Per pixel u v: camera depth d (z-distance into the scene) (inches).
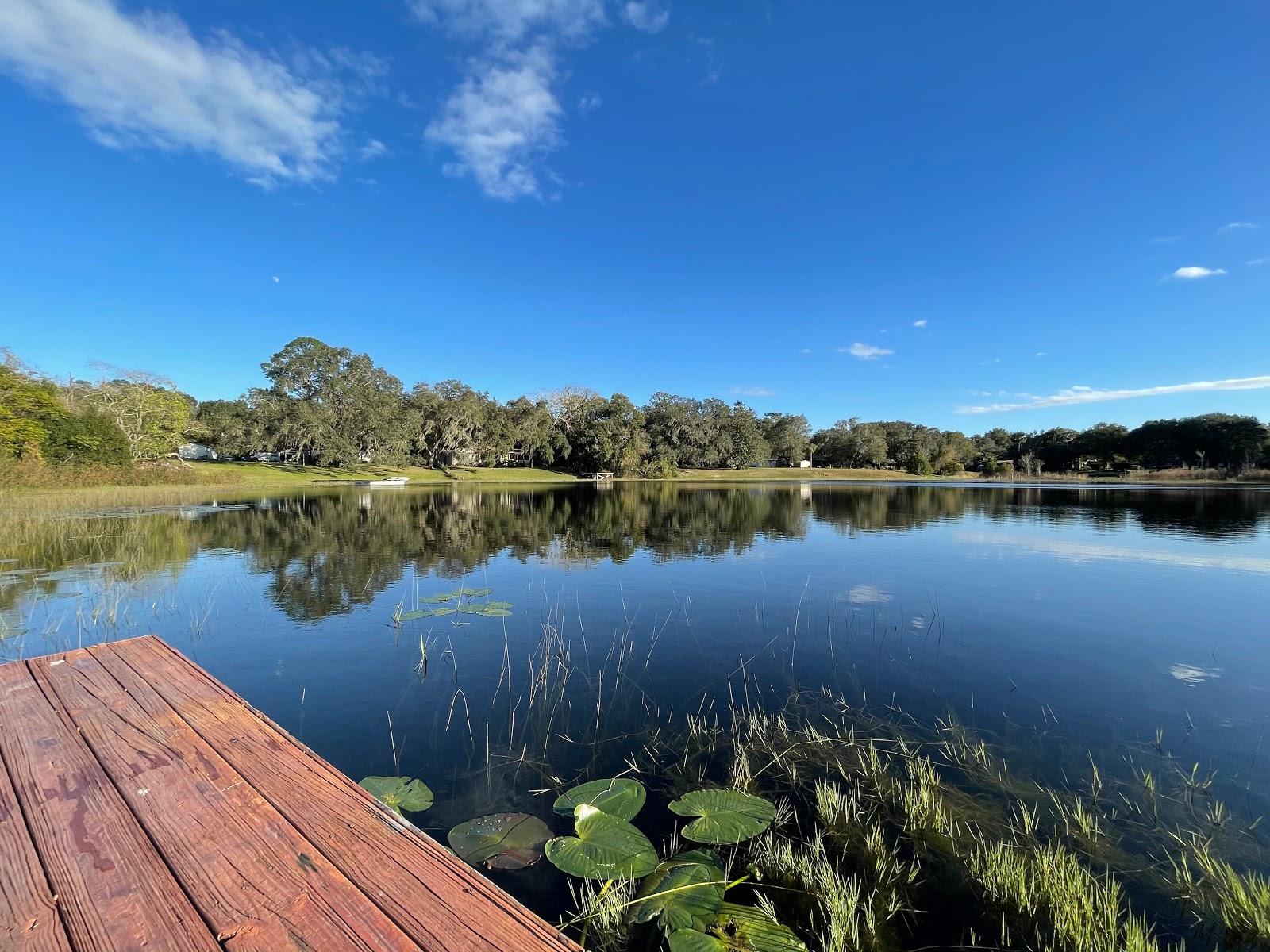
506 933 59.4
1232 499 1168.2
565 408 2583.7
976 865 113.3
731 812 125.5
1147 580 402.6
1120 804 136.9
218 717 110.3
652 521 801.6
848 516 871.7
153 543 542.9
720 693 209.2
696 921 92.7
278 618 303.3
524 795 140.3
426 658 243.9
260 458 2174.0
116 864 67.6
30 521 589.9
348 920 60.1
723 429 2883.9
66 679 130.0
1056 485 1835.6
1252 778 148.7
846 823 129.5
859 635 279.3
